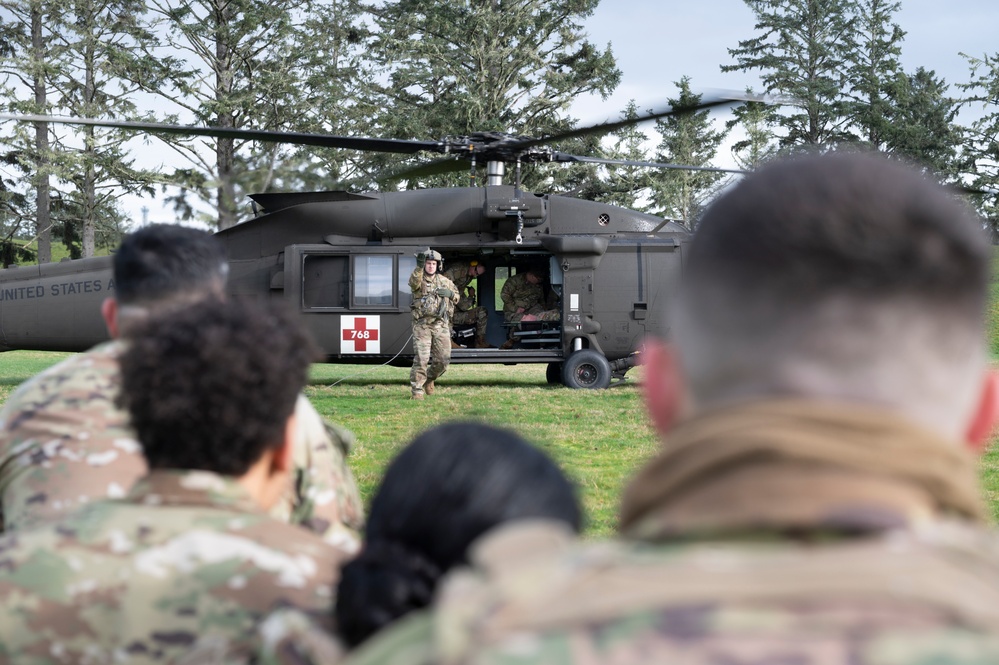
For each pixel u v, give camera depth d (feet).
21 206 140.56
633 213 56.49
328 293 54.95
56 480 8.33
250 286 55.06
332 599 5.74
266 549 6.03
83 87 129.18
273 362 6.03
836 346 2.59
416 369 48.70
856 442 2.45
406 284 54.75
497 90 141.59
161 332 6.11
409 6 143.74
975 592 2.19
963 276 2.61
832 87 183.11
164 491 6.12
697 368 2.82
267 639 4.27
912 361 2.58
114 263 9.25
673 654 2.13
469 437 4.64
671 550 2.45
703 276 2.81
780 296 2.63
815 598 2.20
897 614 2.15
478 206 55.31
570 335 54.75
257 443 6.08
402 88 146.10
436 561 4.36
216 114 125.80
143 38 126.82
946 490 2.46
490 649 2.28
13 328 57.67
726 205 2.85
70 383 8.84
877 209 2.61
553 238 54.29
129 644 5.74
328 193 54.29
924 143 188.96
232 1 126.82
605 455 31.14
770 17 189.16
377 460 30.04
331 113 130.82
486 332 59.88
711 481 2.53
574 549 2.71
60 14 126.52
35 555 5.97
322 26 132.87
